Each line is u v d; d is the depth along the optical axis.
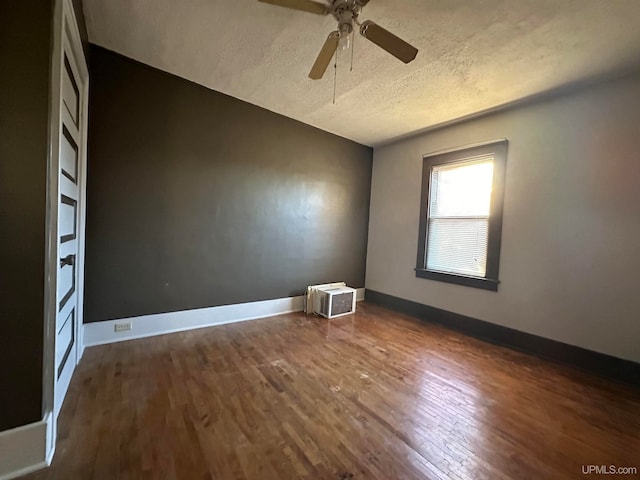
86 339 2.54
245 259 3.46
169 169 2.87
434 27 1.96
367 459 1.42
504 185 3.13
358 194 4.59
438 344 2.99
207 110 3.07
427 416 1.79
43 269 1.34
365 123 3.76
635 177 2.33
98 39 2.35
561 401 2.01
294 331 3.19
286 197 3.77
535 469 1.41
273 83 2.89
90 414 1.67
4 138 1.25
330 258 4.30
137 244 2.74
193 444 1.47
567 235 2.68
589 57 2.18
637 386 2.26
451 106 3.13
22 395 1.29
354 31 2.02
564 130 2.72
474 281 3.34
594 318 2.52
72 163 1.93
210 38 2.24
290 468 1.34
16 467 1.26
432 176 3.88
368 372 2.34
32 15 1.30
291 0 1.59
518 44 2.08
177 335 2.92
